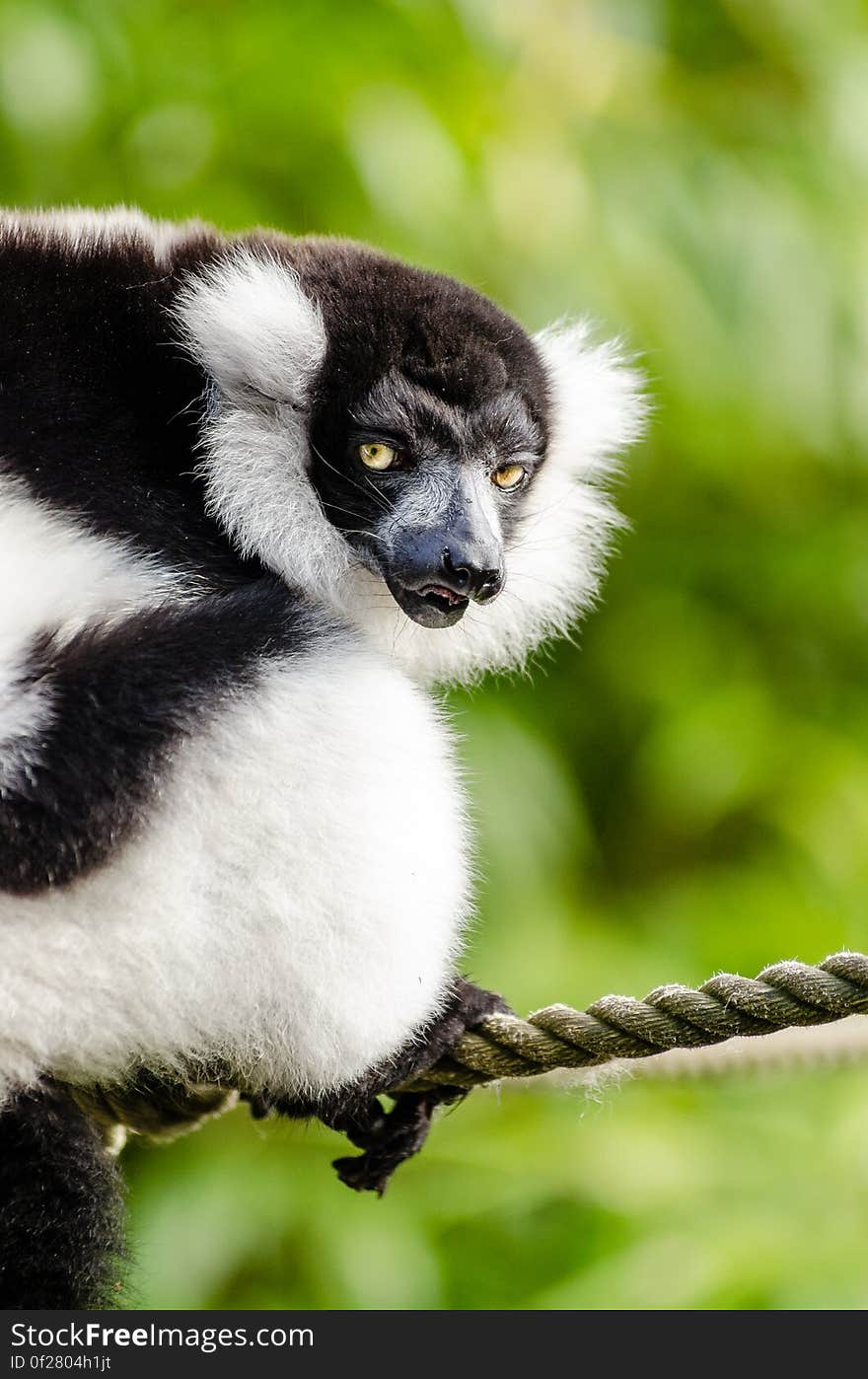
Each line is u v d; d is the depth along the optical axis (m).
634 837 14.90
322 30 12.88
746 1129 11.96
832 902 13.79
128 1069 6.44
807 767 14.53
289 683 6.33
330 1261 11.25
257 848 6.16
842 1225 11.05
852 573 15.02
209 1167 11.62
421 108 12.90
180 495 7.08
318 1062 6.53
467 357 7.98
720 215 13.91
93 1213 6.36
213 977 6.22
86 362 6.96
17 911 5.98
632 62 14.04
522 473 8.44
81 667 6.13
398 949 6.39
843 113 14.47
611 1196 11.47
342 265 8.03
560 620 9.07
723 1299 10.32
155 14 12.75
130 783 6.03
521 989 12.43
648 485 14.88
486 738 13.25
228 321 7.27
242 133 12.91
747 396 13.83
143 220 7.78
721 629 15.27
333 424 7.74
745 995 6.59
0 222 7.29
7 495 6.49
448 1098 7.31
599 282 13.27
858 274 14.18
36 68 12.09
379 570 7.91
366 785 6.30
